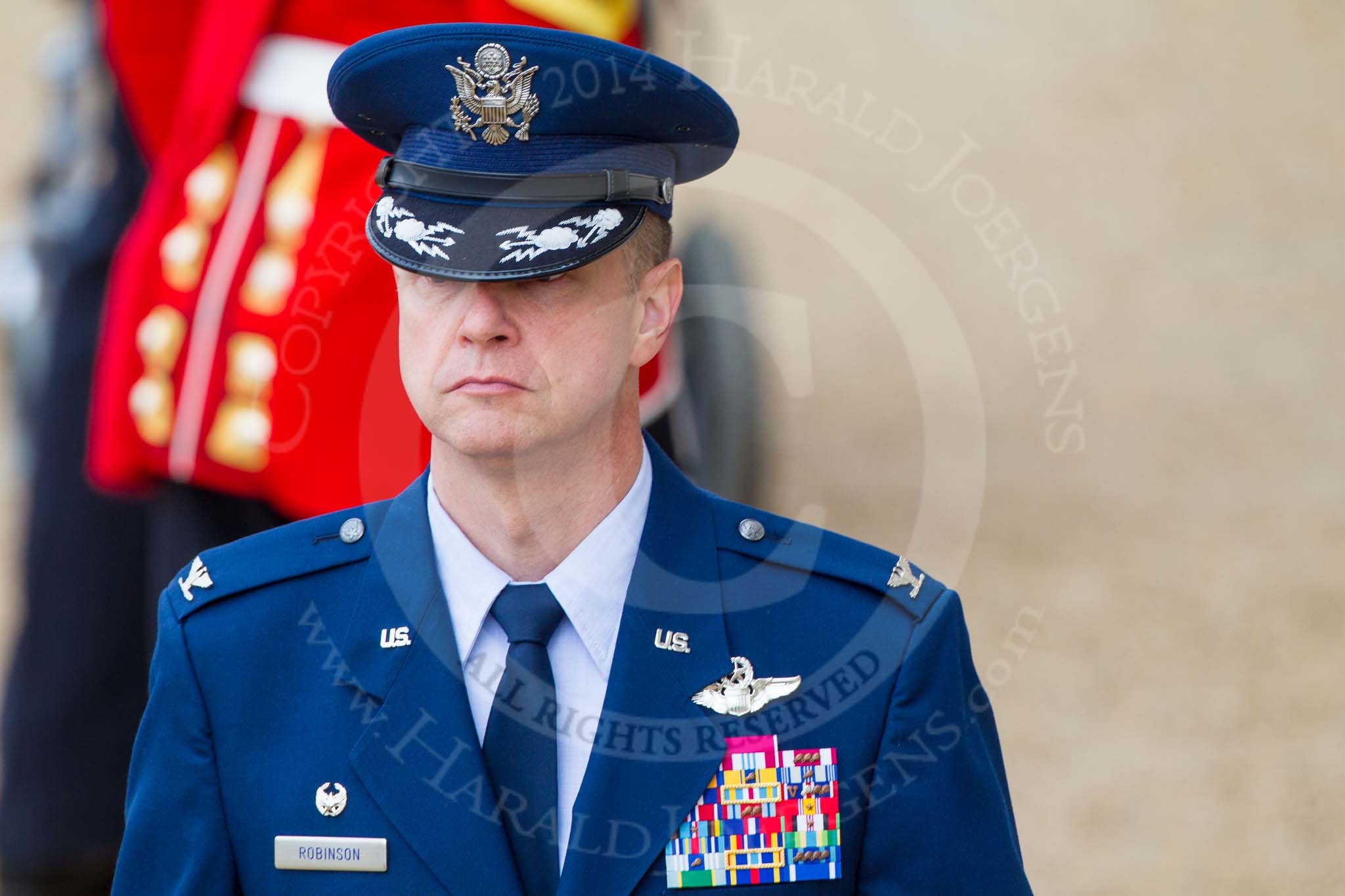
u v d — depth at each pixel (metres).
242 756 7.61
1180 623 19.47
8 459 22.00
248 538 8.13
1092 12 39.88
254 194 11.55
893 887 7.51
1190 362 27.42
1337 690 18.17
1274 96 37.22
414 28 7.36
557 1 11.29
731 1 33.97
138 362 11.78
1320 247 31.39
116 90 14.18
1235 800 16.19
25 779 13.66
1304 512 22.52
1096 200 32.44
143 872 7.61
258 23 11.53
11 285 16.03
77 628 13.66
